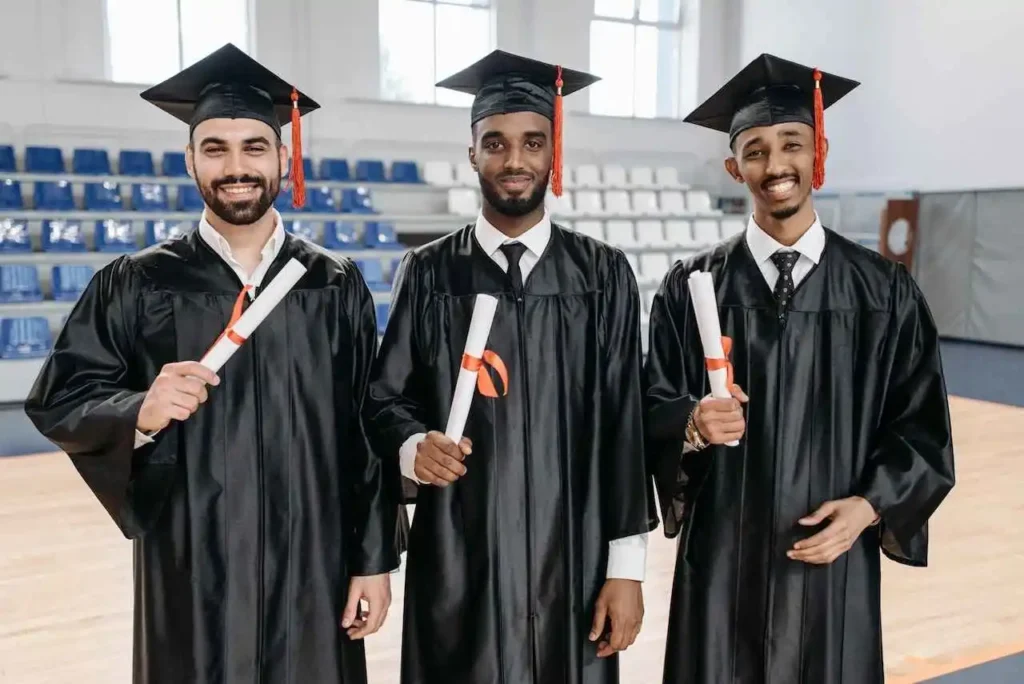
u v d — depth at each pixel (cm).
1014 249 898
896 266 181
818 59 1080
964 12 922
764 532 175
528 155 171
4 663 270
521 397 170
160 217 805
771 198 178
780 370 176
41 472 479
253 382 162
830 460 174
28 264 729
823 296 178
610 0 1117
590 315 176
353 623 170
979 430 587
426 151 1003
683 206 1071
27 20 808
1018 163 884
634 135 1130
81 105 835
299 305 166
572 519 171
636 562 173
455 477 150
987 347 920
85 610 308
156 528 160
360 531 169
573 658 171
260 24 900
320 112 945
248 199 161
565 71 174
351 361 173
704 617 178
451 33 1023
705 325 156
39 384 160
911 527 173
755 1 1148
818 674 175
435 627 171
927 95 966
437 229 948
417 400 176
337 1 935
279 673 162
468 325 172
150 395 144
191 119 168
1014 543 387
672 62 1173
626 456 173
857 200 1041
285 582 162
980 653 283
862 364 177
